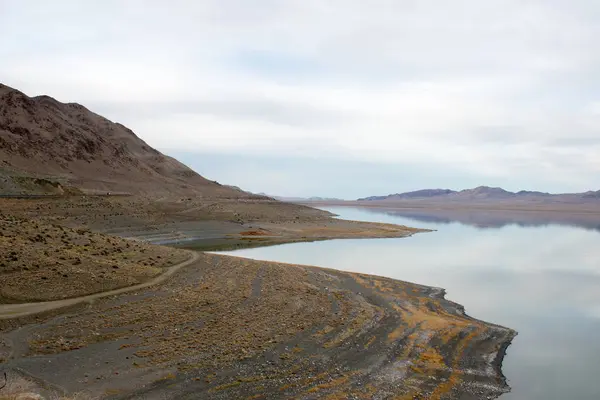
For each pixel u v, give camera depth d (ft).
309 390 51.21
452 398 51.65
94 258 92.48
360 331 71.36
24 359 52.54
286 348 62.80
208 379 52.08
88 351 56.59
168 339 62.49
